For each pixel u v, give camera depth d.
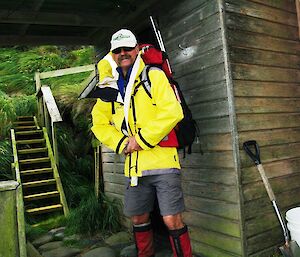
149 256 2.59
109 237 4.02
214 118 2.80
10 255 1.66
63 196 5.47
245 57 2.78
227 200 2.71
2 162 6.09
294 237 2.34
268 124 2.88
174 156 2.38
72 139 7.11
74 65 11.40
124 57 2.31
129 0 3.65
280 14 3.10
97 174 5.20
